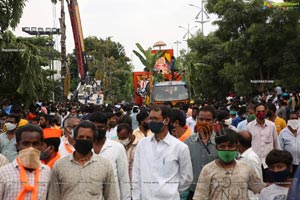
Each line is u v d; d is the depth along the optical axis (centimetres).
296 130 1016
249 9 3450
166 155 609
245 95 3641
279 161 522
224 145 533
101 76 6988
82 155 538
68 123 721
